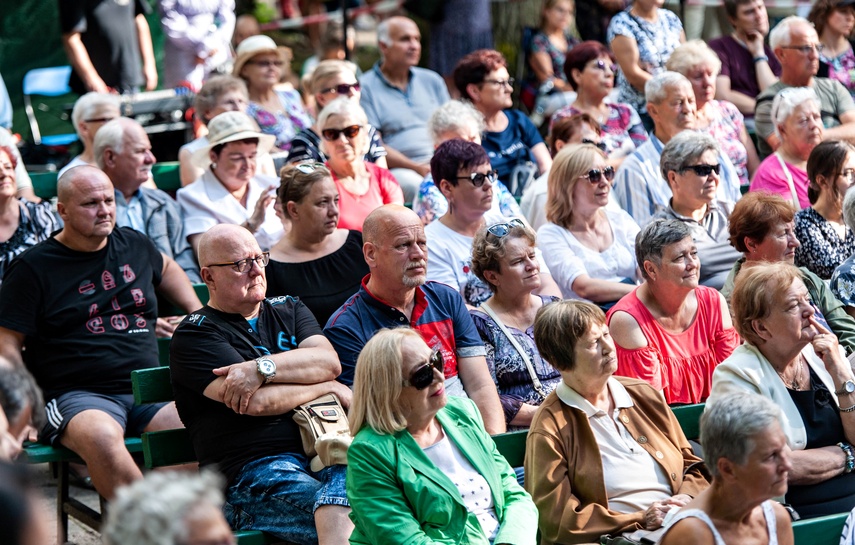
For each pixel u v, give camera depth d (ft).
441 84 80.89
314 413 41.68
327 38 100.37
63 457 45.80
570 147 57.82
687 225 47.32
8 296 47.65
